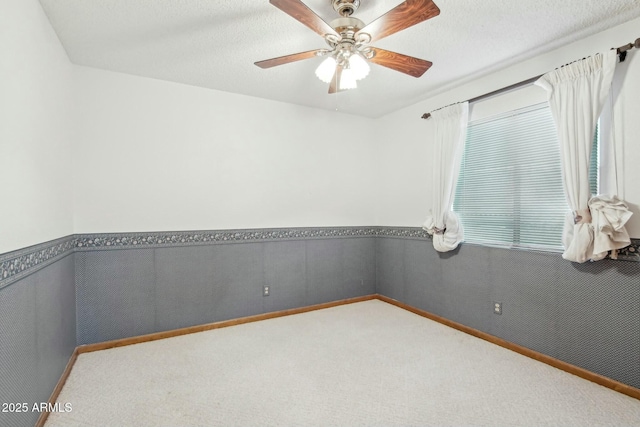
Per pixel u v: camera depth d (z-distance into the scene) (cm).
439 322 349
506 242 294
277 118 373
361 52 196
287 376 233
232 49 251
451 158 326
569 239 236
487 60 272
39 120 190
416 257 382
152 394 211
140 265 302
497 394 211
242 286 352
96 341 285
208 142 333
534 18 212
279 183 375
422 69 213
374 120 445
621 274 216
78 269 278
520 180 282
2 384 137
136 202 301
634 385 209
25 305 162
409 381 226
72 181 271
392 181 418
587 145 226
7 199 144
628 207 215
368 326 337
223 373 238
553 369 246
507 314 285
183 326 321
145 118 304
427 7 153
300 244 389
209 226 335
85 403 201
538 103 266
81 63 275
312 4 196
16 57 157
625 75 217
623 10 203
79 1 193
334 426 180
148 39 237
